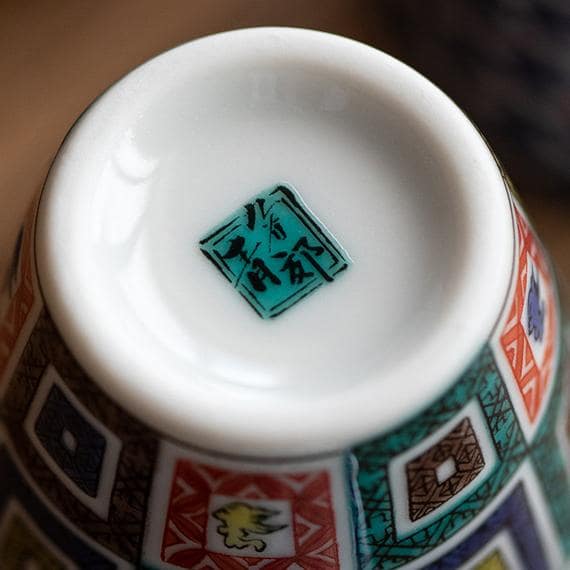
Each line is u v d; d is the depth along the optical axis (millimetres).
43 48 220
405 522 143
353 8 225
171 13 224
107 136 148
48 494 147
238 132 153
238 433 136
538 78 198
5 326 151
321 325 145
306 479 138
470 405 141
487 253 143
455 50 205
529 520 151
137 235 147
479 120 213
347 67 151
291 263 148
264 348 144
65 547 149
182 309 146
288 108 153
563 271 213
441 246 146
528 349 147
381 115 151
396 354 141
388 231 149
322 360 143
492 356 142
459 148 148
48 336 141
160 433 137
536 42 193
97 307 140
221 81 151
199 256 148
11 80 217
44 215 145
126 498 142
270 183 151
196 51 151
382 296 146
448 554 147
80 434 141
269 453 136
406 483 141
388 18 217
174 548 144
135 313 143
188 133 151
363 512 141
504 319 143
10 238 198
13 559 153
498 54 199
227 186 151
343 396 138
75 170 146
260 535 142
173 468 139
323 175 151
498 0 192
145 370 138
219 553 144
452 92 213
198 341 144
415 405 138
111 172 147
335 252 148
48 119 213
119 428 139
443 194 147
